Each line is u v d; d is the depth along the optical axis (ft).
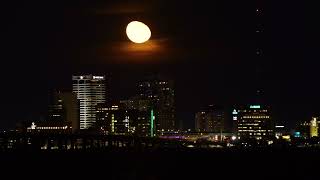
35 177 588.50
